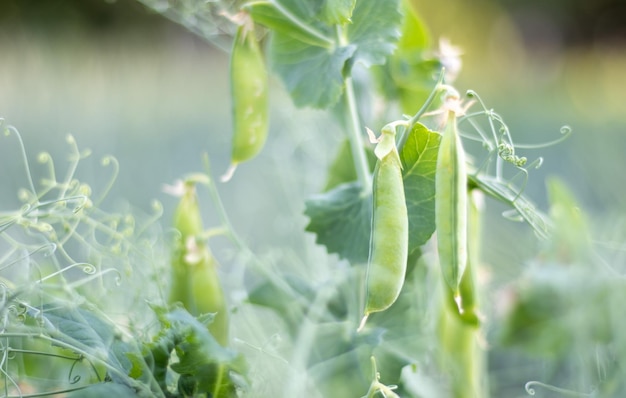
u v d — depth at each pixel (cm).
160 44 331
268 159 150
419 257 90
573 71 457
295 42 89
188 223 92
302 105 89
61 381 88
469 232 87
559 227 92
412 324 91
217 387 82
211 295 90
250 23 88
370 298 80
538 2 625
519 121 268
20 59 255
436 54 98
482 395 94
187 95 279
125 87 249
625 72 423
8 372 88
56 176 169
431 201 84
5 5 373
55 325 83
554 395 95
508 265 105
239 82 88
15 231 117
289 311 93
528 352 96
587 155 149
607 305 91
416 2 465
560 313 96
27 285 84
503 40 539
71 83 239
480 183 86
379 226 80
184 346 81
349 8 86
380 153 80
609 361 90
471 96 82
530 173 176
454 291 80
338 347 90
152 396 81
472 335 90
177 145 211
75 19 357
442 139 81
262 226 142
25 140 188
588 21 647
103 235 122
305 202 89
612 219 104
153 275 90
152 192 168
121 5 345
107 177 172
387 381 88
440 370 94
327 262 105
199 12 101
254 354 91
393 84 98
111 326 85
